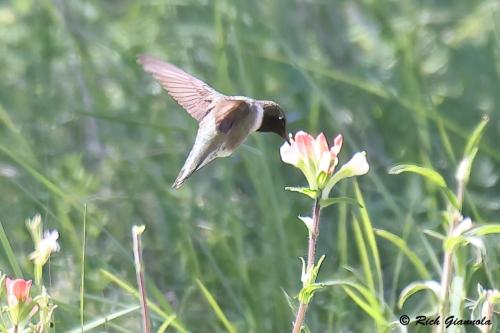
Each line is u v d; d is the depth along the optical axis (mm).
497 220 11711
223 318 8453
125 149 12242
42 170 10602
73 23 13766
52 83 13109
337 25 14508
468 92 14031
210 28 13781
